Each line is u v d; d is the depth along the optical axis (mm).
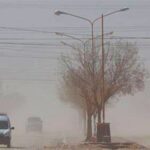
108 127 86500
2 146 80250
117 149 75062
